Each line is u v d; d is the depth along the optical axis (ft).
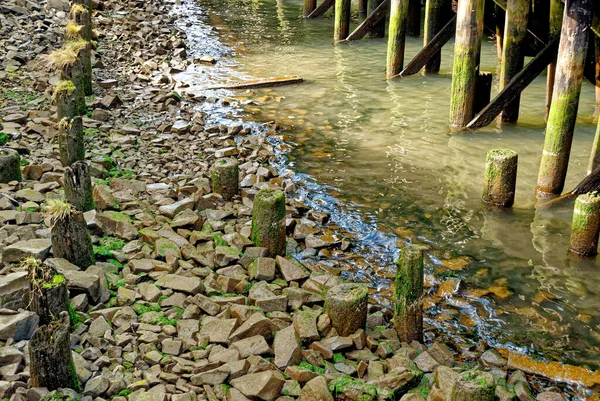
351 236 26.25
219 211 25.79
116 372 15.62
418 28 61.16
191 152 32.81
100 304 18.22
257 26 66.85
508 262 24.36
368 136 36.73
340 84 46.65
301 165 32.89
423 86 45.83
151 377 15.62
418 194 29.81
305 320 18.70
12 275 17.29
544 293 22.53
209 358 16.57
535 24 38.96
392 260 24.54
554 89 27.37
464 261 24.47
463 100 36.55
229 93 44.39
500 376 18.17
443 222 27.30
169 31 59.98
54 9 53.52
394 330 19.38
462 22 35.22
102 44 51.21
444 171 32.17
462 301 22.07
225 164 27.12
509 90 35.65
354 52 56.08
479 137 36.24
